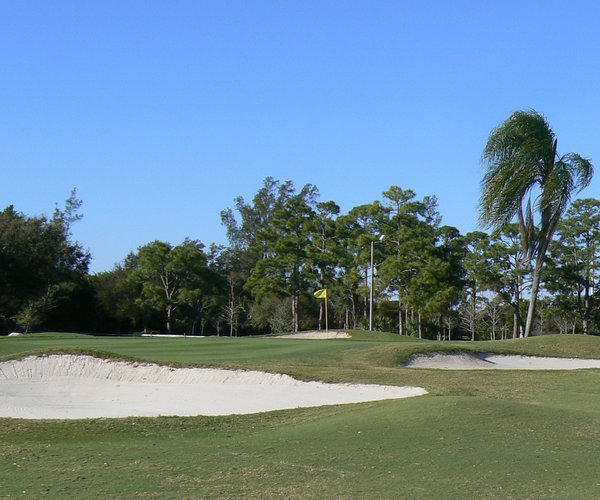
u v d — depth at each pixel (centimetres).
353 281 6550
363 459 1116
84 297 7656
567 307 6469
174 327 7650
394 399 1708
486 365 2803
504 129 3644
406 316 6625
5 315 7169
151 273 7581
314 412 1655
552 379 2161
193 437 1430
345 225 6894
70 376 2345
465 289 6619
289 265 6850
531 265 5969
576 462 1075
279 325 7319
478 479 991
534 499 904
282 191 9875
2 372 2352
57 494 940
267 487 973
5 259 5834
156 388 2208
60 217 7775
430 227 6556
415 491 940
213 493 945
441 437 1223
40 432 1462
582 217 6334
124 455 1193
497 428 1268
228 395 2036
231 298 8169
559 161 3675
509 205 3716
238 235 9869
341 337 4431
